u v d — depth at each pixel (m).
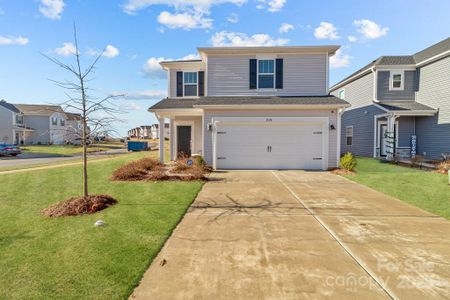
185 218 5.39
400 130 17.34
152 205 6.30
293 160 12.53
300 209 6.05
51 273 3.20
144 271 3.27
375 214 5.67
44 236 4.36
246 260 3.57
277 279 3.09
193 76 15.69
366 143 19.02
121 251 3.80
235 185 8.80
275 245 4.06
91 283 2.99
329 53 13.63
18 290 2.86
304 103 12.15
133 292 2.84
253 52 13.58
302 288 2.91
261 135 12.55
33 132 43.41
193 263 3.49
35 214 5.62
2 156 23.33
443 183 9.03
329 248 3.95
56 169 12.64
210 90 13.86
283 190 8.05
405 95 17.72
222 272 3.26
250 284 2.99
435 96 15.87
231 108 12.37
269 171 11.98
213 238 4.34
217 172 11.71
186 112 13.73
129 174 10.04
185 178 9.67
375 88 17.88
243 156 12.62
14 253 3.73
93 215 5.50
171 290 2.88
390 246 4.01
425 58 16.64
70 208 5.75
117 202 6.57
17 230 4.65
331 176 10.63
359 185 8.82
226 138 12.62
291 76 13.60
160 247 3.96
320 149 12.46
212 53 13.71
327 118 12.34
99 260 3.53
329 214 5.67
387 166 13.70
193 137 15.87
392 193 7.63
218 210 5.96
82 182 9.30
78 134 6.86
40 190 8.02
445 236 4.42
